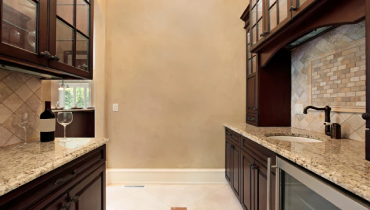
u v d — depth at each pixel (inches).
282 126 74.3
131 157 92.4
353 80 46.1
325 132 52.4
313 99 60.8
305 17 41.9
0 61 33.8
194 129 92.7
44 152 36.0
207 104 93.1
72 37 45.4
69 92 165.5
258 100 73.9
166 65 92.9
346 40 48.0
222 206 71.2
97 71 91.0
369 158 28.7
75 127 134.4
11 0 30.3
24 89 46.4
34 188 26.1
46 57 36.0
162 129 92.7
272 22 54.7
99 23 90.5
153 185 89.3
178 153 92.7
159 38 92.9
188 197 77.9
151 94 92.7
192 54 93.2
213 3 93.3
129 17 92.8
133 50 92.7
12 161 30.3
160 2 93.4
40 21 35.1
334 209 24.3
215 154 92.7
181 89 92.9
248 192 58.6
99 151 46.9
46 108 46.8
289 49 72.4
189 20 93.3
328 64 54.1
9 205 22.5
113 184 90.3
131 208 69.8
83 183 38.6
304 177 29.5
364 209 19.7
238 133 69.1
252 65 84.7
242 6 93.0
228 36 93.1
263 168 47.1
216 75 93.1
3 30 28.9
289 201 35.3
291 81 73.6
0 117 40.4
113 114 92.4
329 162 28.2
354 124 46.1
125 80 92.7
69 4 44.0
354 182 21.3
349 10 34.6
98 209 45.7
